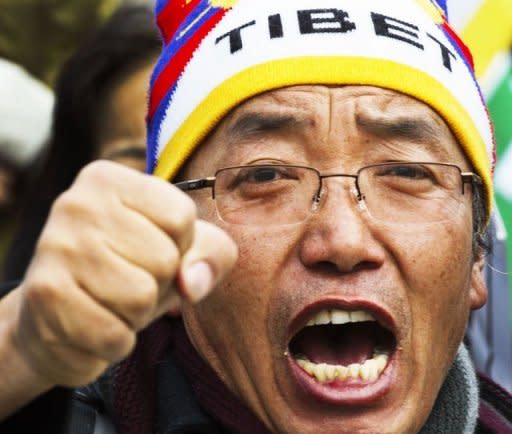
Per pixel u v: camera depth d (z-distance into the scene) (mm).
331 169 1610
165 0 1861
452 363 1755
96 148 2740
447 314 1647
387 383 1605
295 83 1617
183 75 1724
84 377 1136
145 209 1082
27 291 1097
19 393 1213
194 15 1773
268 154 1623
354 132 1616
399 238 1600
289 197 1615
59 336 1094
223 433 1752
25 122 3232
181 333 1805
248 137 1637
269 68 1624
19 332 1153
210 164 1675
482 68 3068
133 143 2678
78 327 1076
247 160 1630
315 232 1585
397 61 1637
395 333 1604
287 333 1593
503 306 2535
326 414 1600
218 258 1101
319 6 1668
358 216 1594
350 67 1618
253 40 1648
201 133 1670
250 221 1617
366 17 1662
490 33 3072
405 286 1611
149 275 1074
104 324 1076
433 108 1658
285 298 1587
